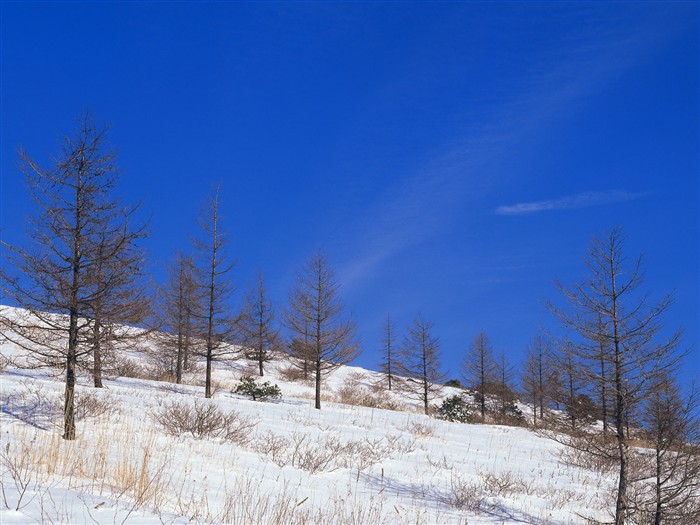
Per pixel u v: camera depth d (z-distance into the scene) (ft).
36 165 41.55
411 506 35.86
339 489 37.09
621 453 34.86
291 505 28.48
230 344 92.07
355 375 164.96
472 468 51.55
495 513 37.65
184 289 91.09
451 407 110.22
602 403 35.70
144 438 40.14
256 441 47.65
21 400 48.55
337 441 53.31
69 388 39.19
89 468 26.13
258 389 93.20
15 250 40.50
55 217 41.45
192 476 30.66
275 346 112.47
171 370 109.91
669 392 33.47
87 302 41.83
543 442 76.59
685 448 33.42
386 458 50.72
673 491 33.68
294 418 66.64
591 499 44.47
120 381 81.71
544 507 40.68
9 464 22.59
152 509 19.72
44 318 42.60
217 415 49.85
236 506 24.68
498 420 129.90
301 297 91.30
